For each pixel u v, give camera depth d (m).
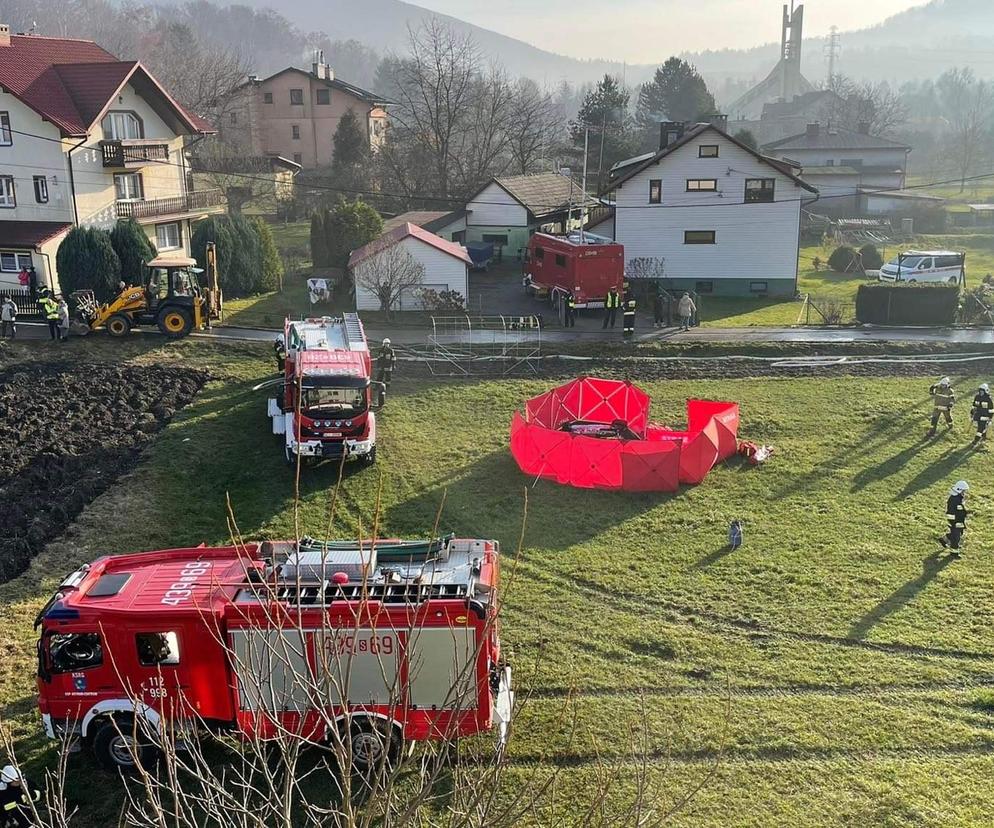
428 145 76.81
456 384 32.97
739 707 15.14
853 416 29.81
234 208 69.25
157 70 98.31
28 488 24.12
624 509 23.25
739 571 19.98
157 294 36.09
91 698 13.20
